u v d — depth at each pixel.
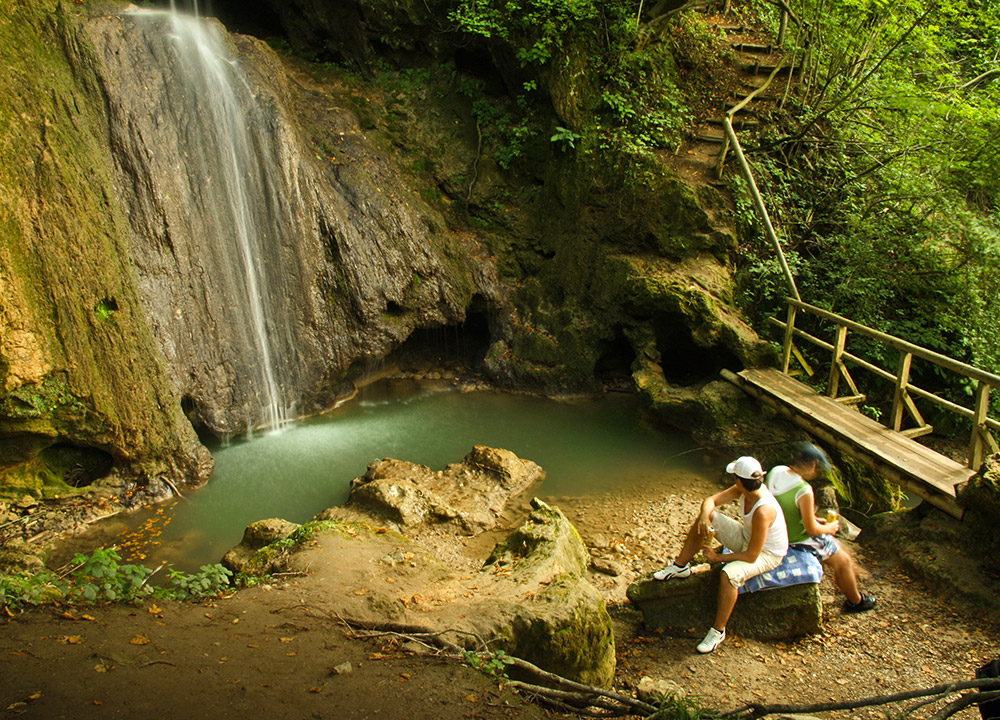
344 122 11.26
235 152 9.30
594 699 4.12
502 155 11.48
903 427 10.54
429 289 10.85
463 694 3.79
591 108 10.95
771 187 11.14
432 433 9.62
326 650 4.16
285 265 9.63
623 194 10.66
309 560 5.72
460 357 11.88
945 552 6.34
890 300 10.96
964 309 10.42
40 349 7.13
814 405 8.52
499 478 8.16
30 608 4.32
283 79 10.84
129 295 7.89
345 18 11.69
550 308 11.20
